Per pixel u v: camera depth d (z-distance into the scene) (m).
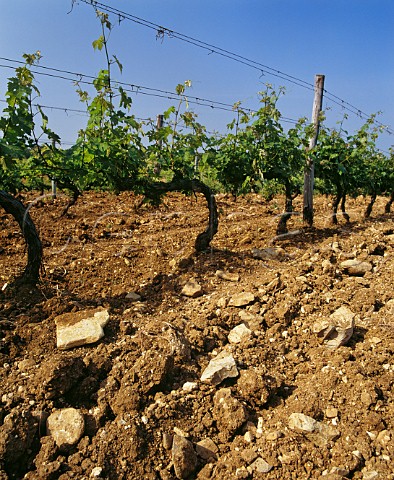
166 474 2.69
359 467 2.77
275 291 4.93
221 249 6.91
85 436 2.81
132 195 11.93
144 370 3.25
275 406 3.35
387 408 3.24
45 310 4.13
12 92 3.96
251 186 7.81
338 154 9.36
